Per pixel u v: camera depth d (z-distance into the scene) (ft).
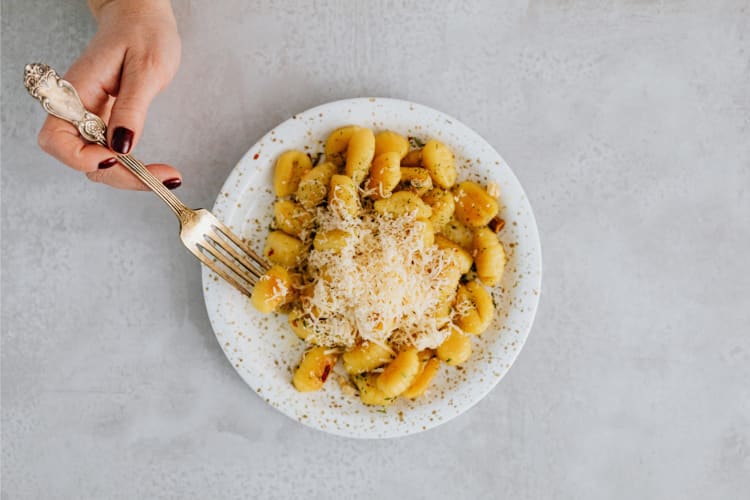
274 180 2.24
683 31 2.41
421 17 2.37
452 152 2.26
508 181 2.24
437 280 2.16
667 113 2.42
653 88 2.42
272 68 2.36
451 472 2.41
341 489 2.40
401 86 2.37
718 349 2.44
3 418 2.37
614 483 2.43
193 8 2.34
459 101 2.38
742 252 2.44
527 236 2.25
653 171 2.42
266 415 2.38
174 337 2.37
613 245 2.42
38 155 2.35
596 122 2.40
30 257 2.36
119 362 2.37
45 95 1.91
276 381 2.24
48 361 2.36
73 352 2.36
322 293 2.13
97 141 1.99
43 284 2.36
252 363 2.24
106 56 2.08
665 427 2.43
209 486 2.39
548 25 2.39
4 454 2.37
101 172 2.13
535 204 2.40
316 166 2.24
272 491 2.39
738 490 2.44
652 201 2.43
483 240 2.22
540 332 2.41
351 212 2.14
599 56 2.40
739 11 2.42
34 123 2.35
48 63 2.33
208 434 2.38
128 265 2.36
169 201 2.10
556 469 2.42
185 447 2.38
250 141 2.36
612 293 2.42
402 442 2.40
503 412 2.41
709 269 2.44
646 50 2.41
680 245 2.43
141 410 2.37
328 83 2.36
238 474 2.39
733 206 2.44
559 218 2.40
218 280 2.22
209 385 2.37
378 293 2.12
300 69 2.36
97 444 2.37
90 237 2.36
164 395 2.37
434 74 2.37
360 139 2.18
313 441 2.39
